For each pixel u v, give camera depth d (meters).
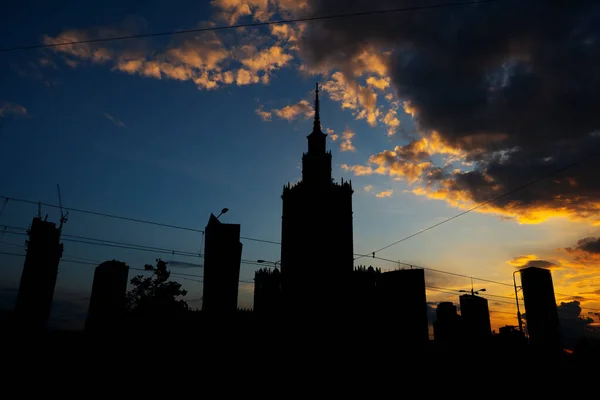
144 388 41.94
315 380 60.41
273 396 52.25
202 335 48.31
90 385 39.62
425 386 62.78
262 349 59.84
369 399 56.91
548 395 59.81
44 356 40.62
